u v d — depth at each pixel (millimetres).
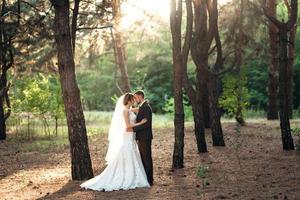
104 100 51156
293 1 15484
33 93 23438
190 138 20266
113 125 12016
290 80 29391
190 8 14953
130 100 11812
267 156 14898
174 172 13070
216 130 17609
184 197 10188
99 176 11641
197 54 17188
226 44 23094
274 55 28156
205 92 23031
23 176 13586
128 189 11297
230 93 23859
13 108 24203
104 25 22188
